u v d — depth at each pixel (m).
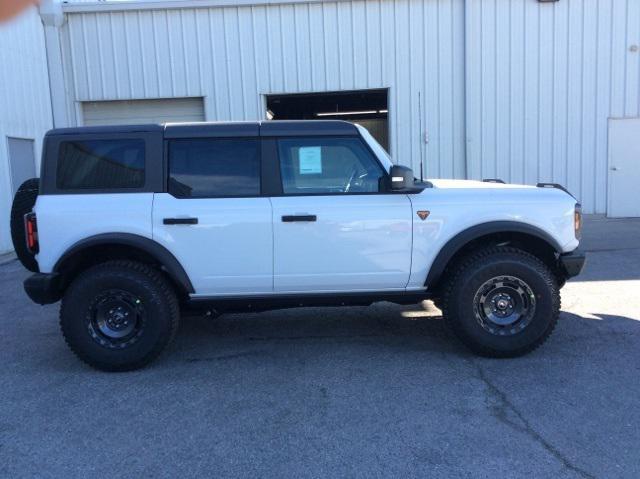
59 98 12.12
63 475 3.25
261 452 3.45
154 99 12.56
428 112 12.23
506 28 11.98
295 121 4.92
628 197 12.34
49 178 4.78
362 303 4.99
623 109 12.09
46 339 5.82
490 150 12.27
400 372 4.65
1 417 4.00
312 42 12.19
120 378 4.68
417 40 12.08
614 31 11.91
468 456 3.35
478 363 4.80
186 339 5.64
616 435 3.55
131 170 4.79
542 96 12.13
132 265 4.79
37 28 12.02
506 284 4.82
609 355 4.90
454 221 4.80
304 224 4.73
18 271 9.31
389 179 4.78
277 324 6.08
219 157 4.81
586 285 7.32
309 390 4.34
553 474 3.14
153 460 3.39
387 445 3.49
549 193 4.95
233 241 4.72
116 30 12.30
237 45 12.27
